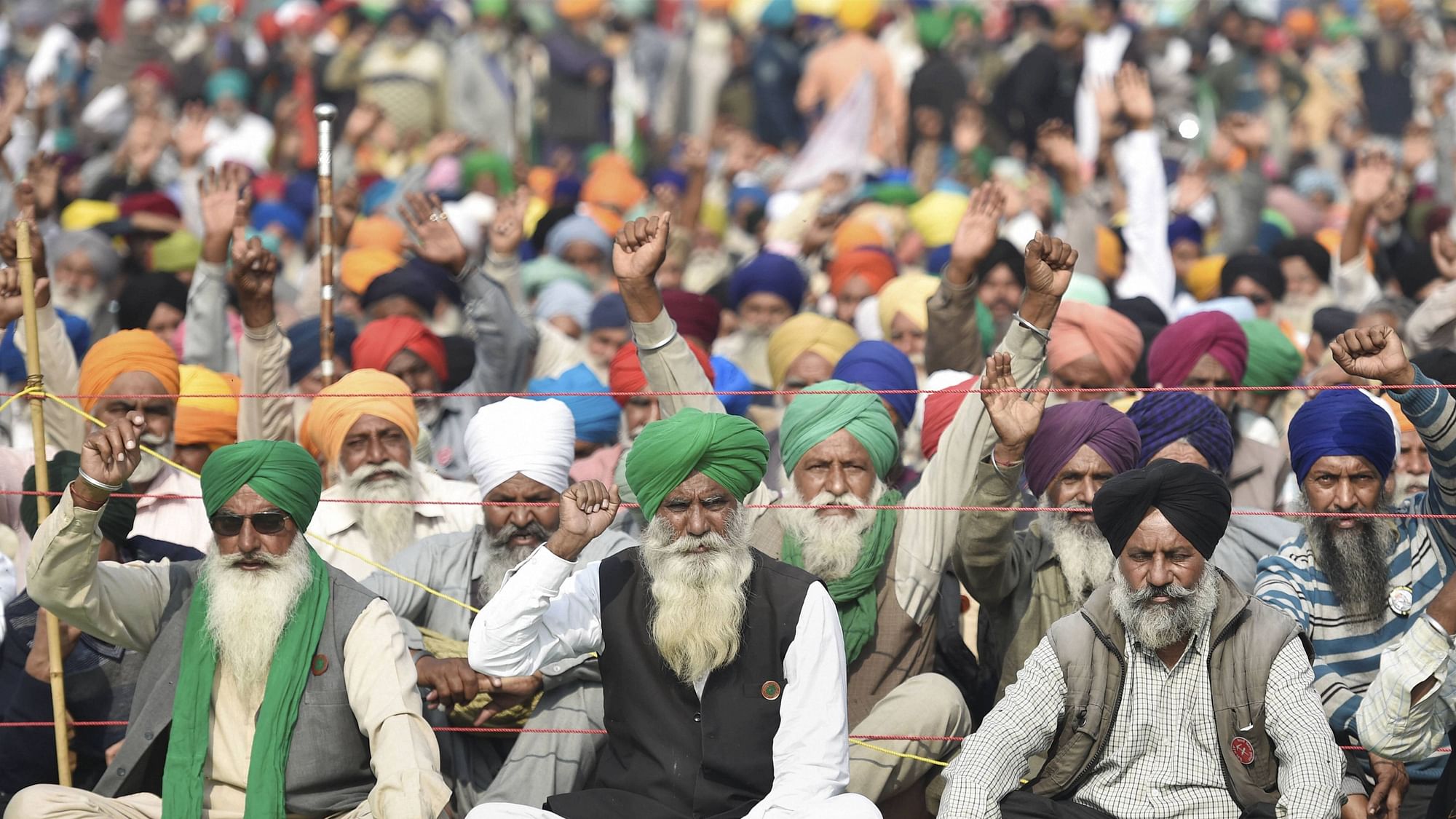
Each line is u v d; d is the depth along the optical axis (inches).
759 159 2252.7
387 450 947.3
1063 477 821.2
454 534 885.8
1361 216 1476.4
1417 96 2581.2
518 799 775.1
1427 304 1193.4
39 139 1745.8
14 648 825.5
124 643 751.1
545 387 1144.8
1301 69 2506.2
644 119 2696.9
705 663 719.7
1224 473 891.4
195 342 1112.8
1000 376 771.4
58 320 1018.7
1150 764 716.0
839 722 719.7
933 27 2402.8
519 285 1256.8
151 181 1893.5
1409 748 691.4
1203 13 2546.8
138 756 740.7
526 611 719.7
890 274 1489.9
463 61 2440.9
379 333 1131.9
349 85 2463.1
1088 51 2437.3
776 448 1057.5
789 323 1213.1
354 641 741.9
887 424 834.2
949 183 1946.4
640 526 945.5
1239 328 1063.0
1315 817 668.7
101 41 2859.3
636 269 840.9
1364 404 810.2
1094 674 717.3
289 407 984.9
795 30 2610.7
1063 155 1461.6
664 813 716.0
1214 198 1908.2
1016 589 817.5
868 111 2230.6
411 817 693.9
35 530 864.9
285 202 1990.7
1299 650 707.4
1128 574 713.0
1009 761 709.3
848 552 803.4
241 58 2655.0
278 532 745.6
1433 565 792.9
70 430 991.6
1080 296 1293.1
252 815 713.6
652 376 852.6
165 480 972.6
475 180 2026.3
